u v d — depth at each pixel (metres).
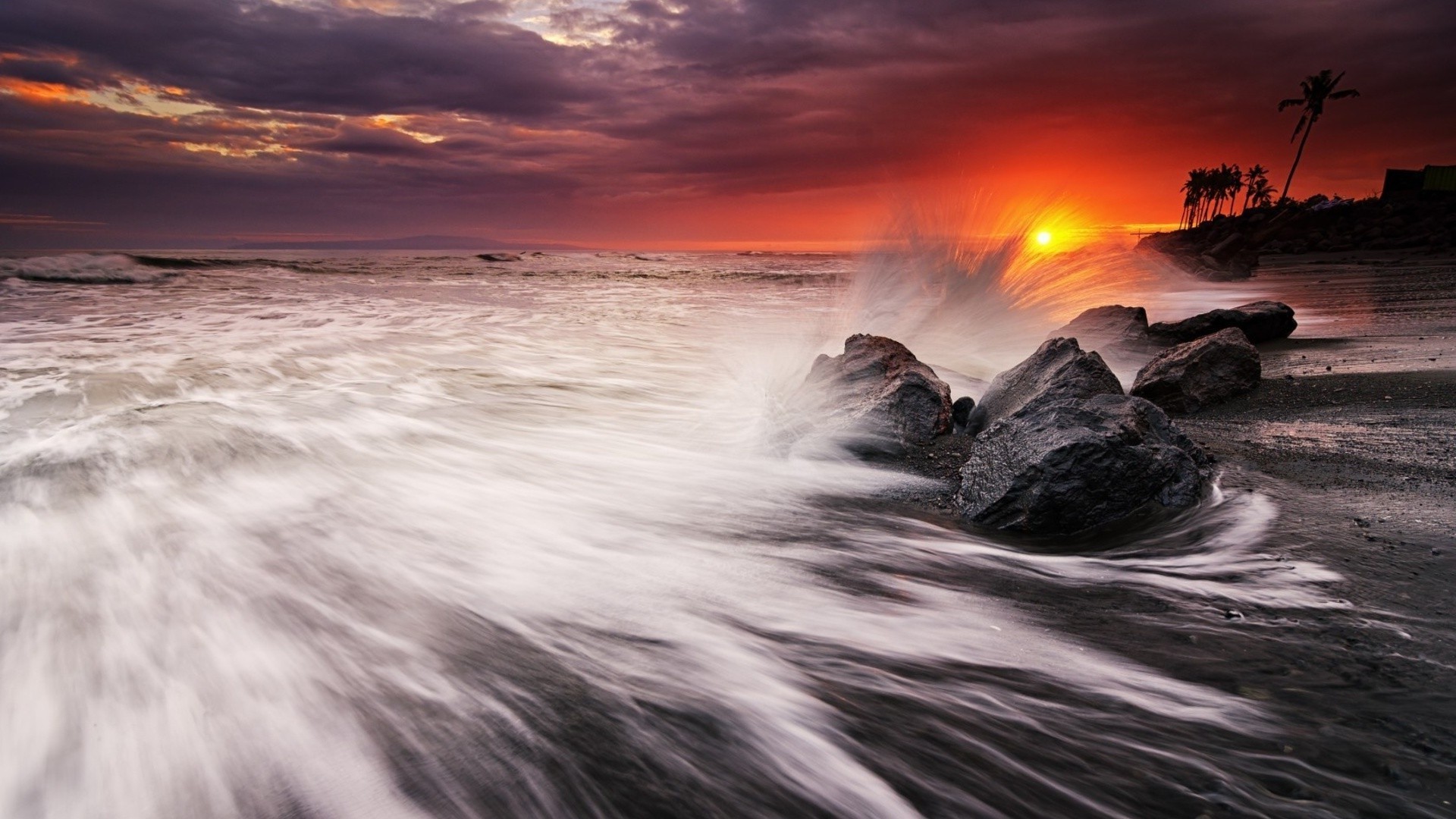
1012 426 5.54
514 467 6.50
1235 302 22.89
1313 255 55.50
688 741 2.77
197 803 2.47
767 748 2.73
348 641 3.48
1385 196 75.94
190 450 6.46
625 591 4.10
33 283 24.69
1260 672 3.07
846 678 3.21
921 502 5.59
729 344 14.35
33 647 3.37
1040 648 3.41
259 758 2.67
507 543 4.79
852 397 7.50
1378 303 18.66
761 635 3.60
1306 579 3.82
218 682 3.13
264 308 19.23
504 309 21.44
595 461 6.70
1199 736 2.72
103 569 4.20
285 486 5.75
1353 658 3.12
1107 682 3.10
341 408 8.41
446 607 3.87
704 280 40.94
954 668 3.27
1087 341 12.26
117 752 2.70
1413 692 2.85
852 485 5.96
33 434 6.96
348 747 2.73
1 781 2.56
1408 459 5.55
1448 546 4.05
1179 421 7.46
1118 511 4.89
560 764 2.64
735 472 6.38
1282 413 7.39
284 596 3.93
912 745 2.74
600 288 32.22
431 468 6.39
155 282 26.67
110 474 5.82
